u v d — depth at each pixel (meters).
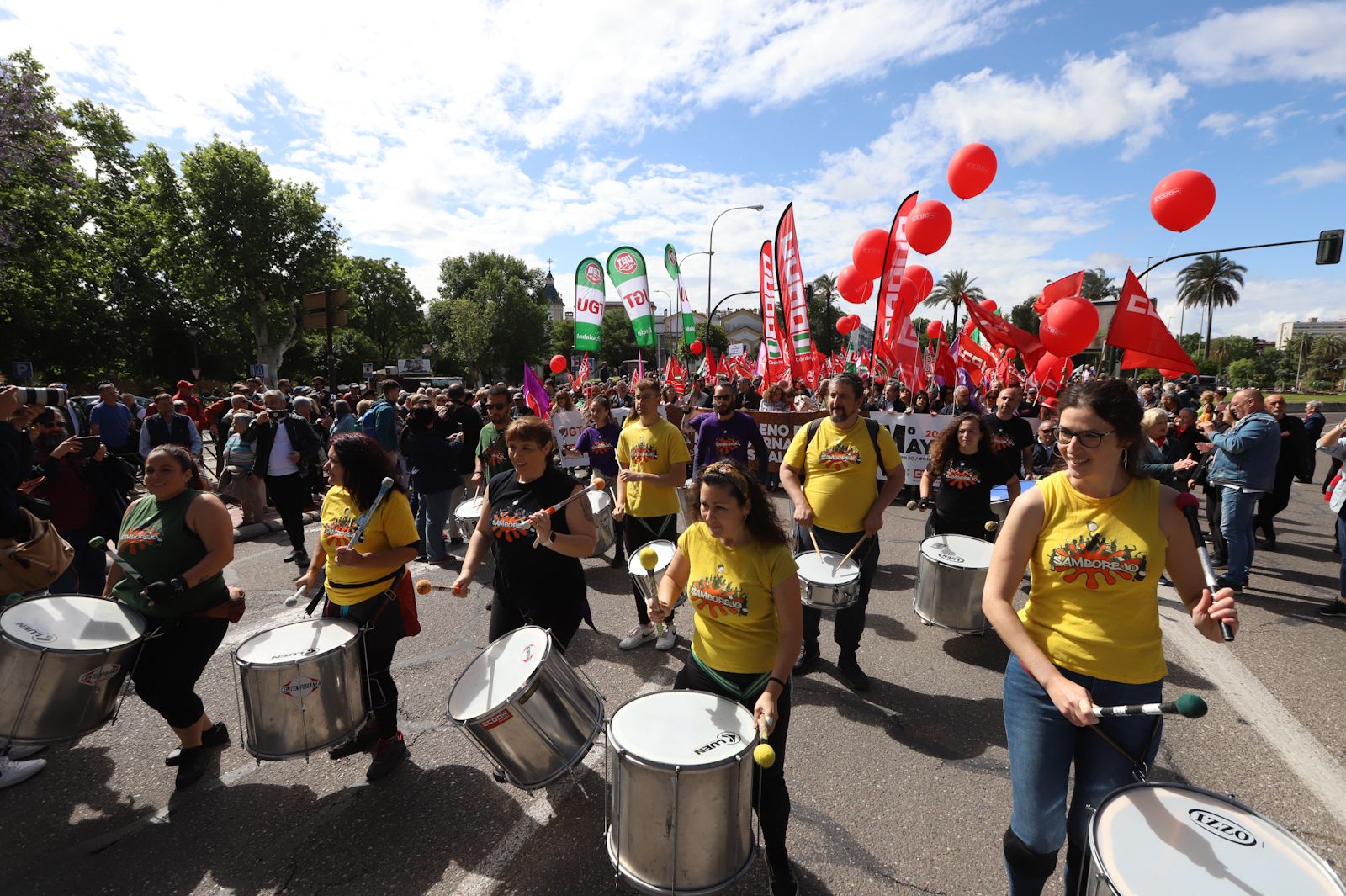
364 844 2.81
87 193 35.00
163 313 42.16
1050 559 1.97
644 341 13.87
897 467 4.06
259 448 6.68
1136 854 1.60
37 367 34.38
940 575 4.47
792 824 2.90
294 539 6.90
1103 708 1.71
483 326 65.38
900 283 9.23
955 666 4.44
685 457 4.87
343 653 2.88
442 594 5.94
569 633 3.28
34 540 3.79
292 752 2.78
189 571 2.98
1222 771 3.27
